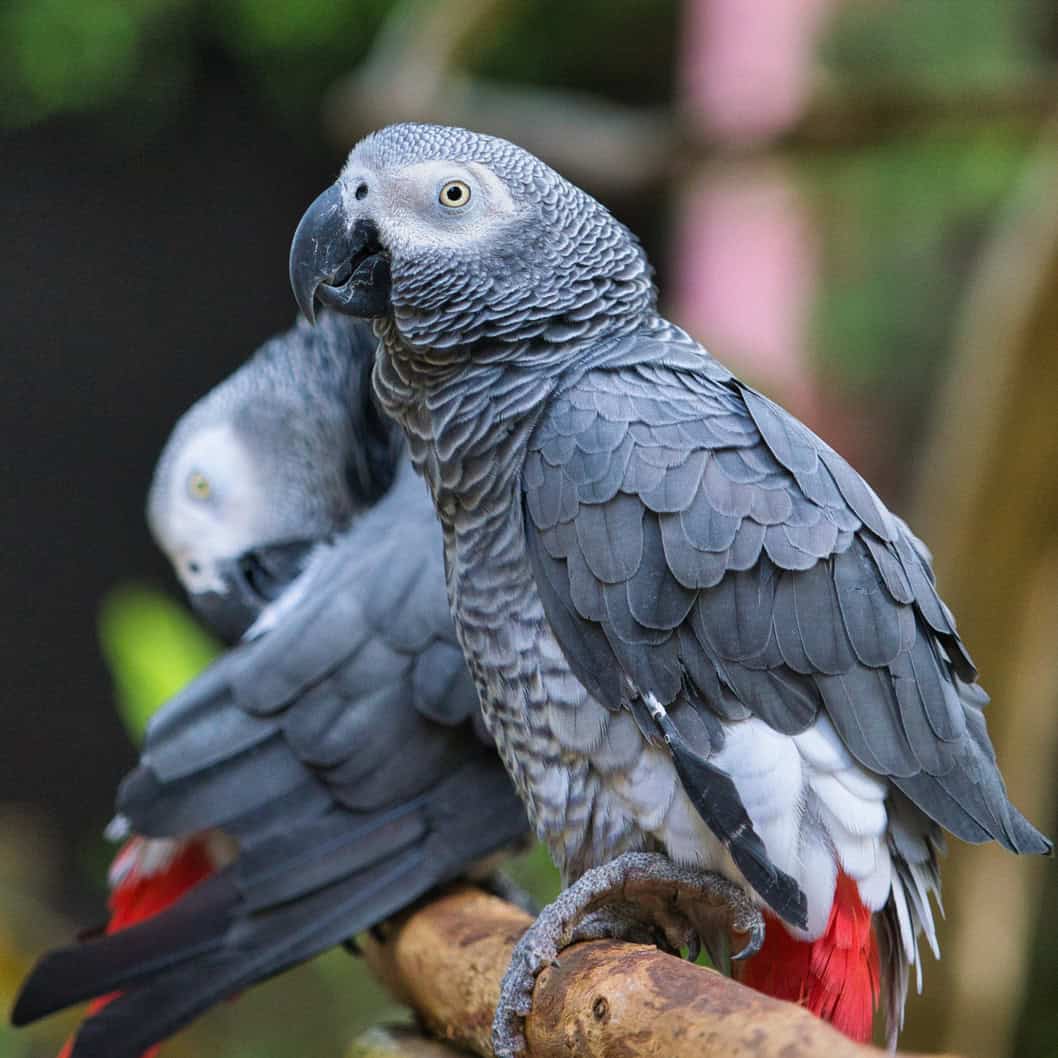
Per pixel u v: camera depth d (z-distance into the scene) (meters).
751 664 3.63
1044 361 6.38
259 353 6.19
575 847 3.94
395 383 4.26
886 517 3.88
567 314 3.99
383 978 4.77
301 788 4.71
